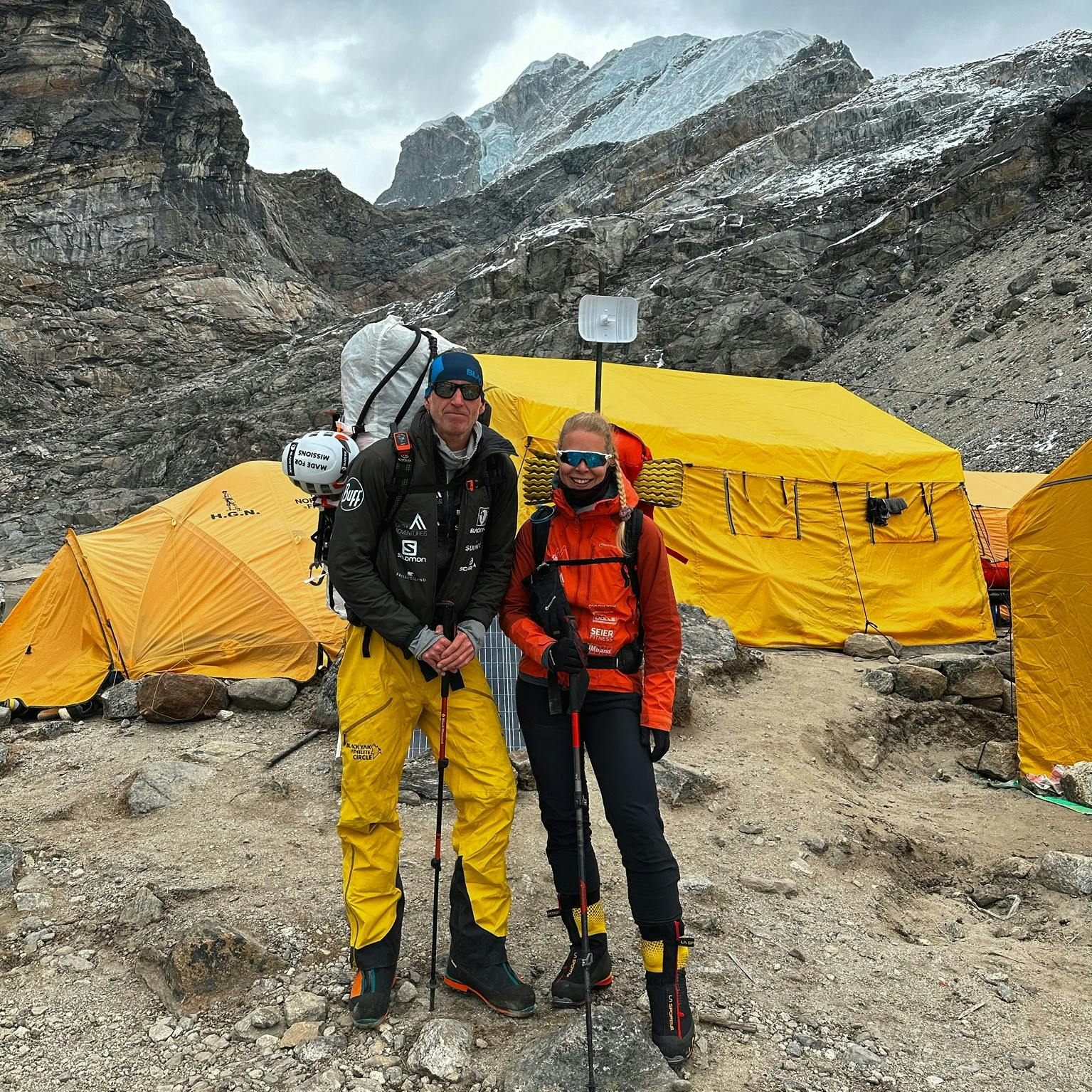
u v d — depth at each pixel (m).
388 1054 3.06
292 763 5.94
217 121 107.00
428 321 82.12
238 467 9.63
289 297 102.69
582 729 3.21
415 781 5.34
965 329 51.12
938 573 12.44
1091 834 5.92
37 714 7.63
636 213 101.62
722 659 8.55
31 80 98.19
